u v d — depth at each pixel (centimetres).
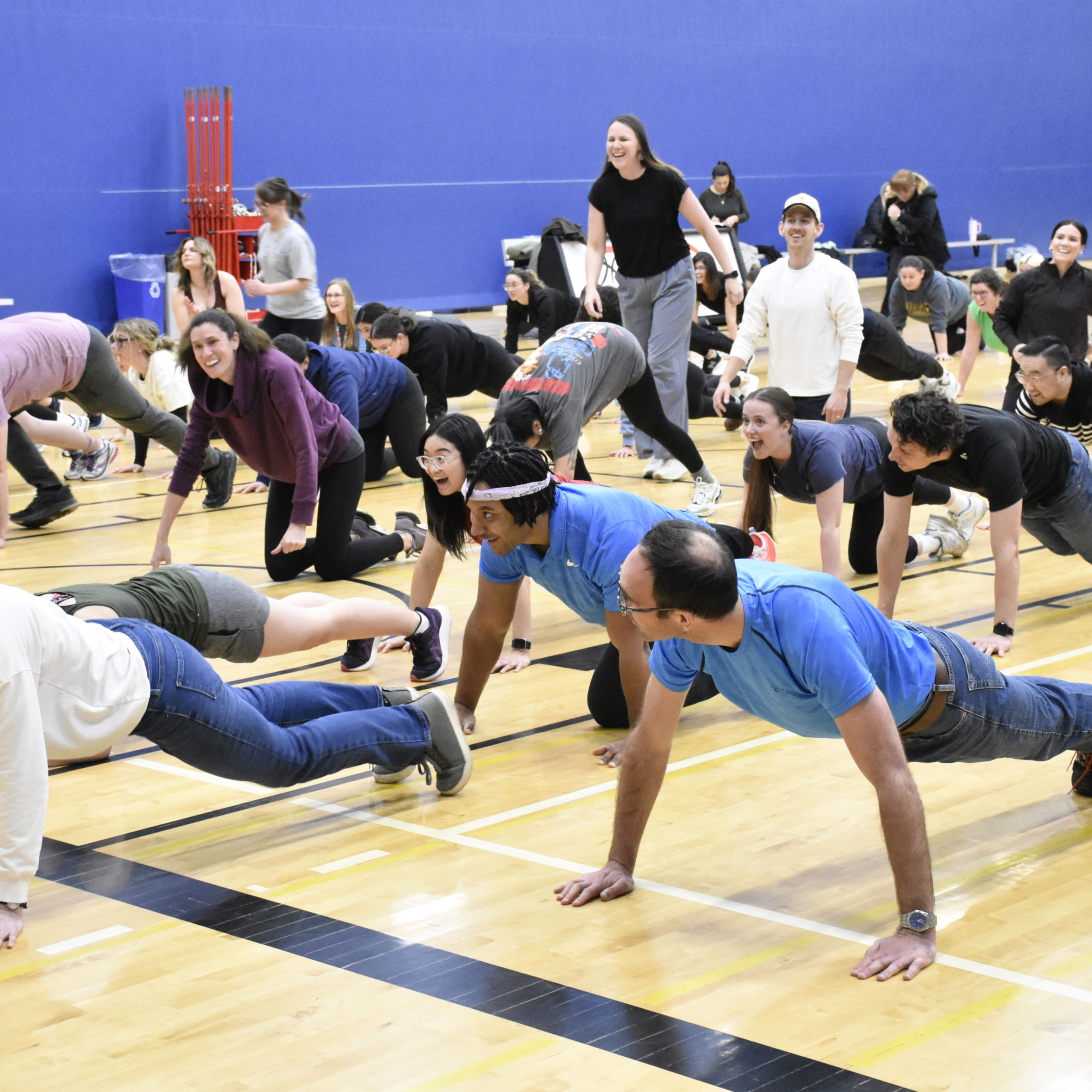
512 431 442
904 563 473
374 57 1345
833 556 507
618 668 412
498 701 452
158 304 1209
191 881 321
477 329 1409
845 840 336
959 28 1883
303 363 640
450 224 1423
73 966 279
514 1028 251
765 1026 249
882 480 563
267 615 360
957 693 286
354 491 604
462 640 519
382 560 636
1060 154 2059
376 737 343
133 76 1205
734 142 1652
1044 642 496
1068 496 480
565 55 1487
